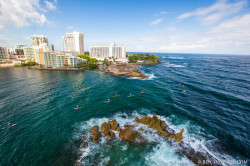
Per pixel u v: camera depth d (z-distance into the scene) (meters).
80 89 73.12
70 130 36.06
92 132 34.97
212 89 75.50
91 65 157.75
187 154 28.28
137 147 30.08
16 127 36.94
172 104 54.06
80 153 28.20
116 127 36.12
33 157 27.06
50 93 65.00
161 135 33.91
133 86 81.31
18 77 98.06
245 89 76.56
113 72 126.75
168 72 136.75
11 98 56.88
